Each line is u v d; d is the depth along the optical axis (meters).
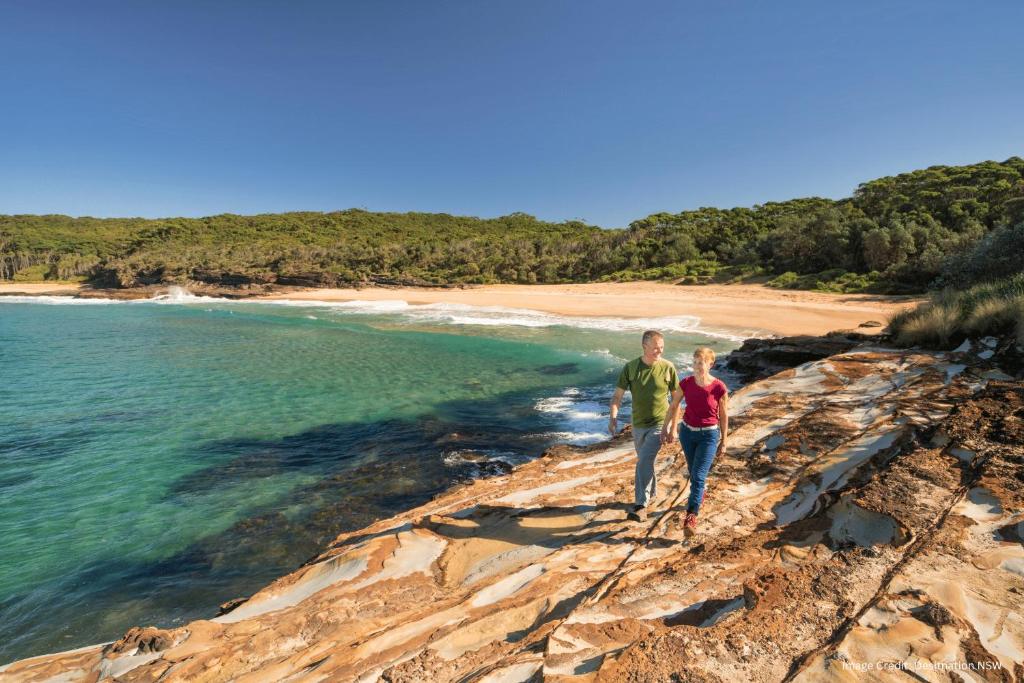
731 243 58.66
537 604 3.24
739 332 24.14
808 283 38.81
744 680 2.12
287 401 13.36
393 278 66.19
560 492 5.54
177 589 5.56
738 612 2.67
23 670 3.54
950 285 18.48
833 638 2.36
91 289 81.81
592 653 2.50
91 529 6.85
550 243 77.38
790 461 5.37
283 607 4.11
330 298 59.38
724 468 5.45
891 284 33.56
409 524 5.10
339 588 4.11
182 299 67.06
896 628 2.36
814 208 68.44
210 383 15.50
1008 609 2.43
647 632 2.68
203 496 7.84
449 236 109.25
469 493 6.22
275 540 6.57
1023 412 4.98
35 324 34.84
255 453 9.62
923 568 2.83
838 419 6.56
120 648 3.66
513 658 2.55
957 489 3.68
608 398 13.53
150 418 11.80
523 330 28.06
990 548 2.93
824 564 3.05
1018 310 9.47
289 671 3.03
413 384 15.31
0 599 5.39
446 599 3.71
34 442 10.18
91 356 20.62
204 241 102.62
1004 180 46.69
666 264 59.50
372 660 2.94
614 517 4.62
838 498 3.97
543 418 11.74
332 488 8.08
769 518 4.16
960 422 4.94
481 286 60.56
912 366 9.06
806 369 10.07
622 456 6.87
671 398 4.34
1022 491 3.47
